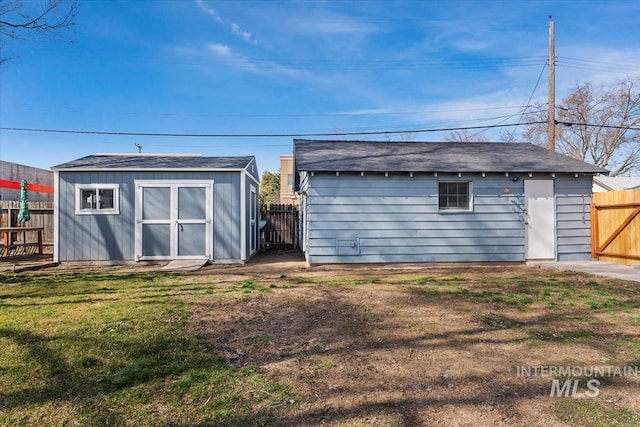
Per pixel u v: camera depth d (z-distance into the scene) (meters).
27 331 4.01
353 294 5.99
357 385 2.83
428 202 9.50
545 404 2.53
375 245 9.41
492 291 6.20
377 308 5.11
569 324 4.34
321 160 9.93
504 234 9.65
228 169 10.16
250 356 3.41
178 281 7.26
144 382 2.85
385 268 9.20
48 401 2.55
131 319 4.49
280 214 14.62
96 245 9.92
